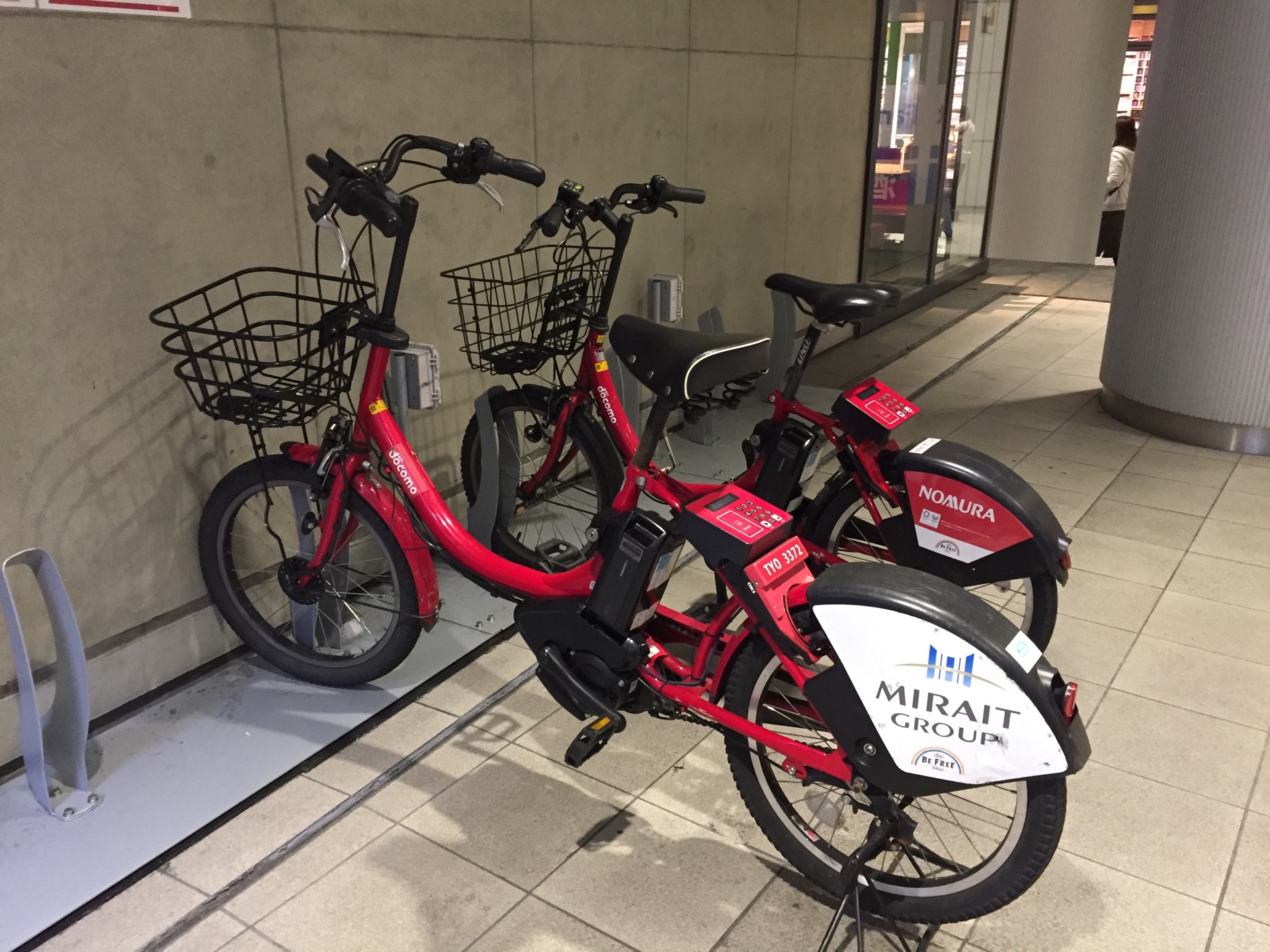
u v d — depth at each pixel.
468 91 3.01
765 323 5.06
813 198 5.27
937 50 6.40
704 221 4.36
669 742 2.33
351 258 2.10
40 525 2.15
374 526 2.30
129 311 2.23
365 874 1.92
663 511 3.49
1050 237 8.13
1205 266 4.02
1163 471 3.95
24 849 1.97
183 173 2.29
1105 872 1.92
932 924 1.78
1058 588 3.03
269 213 2.50
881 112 5.82
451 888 1.89
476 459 3.10
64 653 2.01
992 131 7.79
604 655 1.92
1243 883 1.89
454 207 3.04
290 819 2.06
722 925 1.81
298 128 2.54
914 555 2.30
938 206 6.99
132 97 2.15
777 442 2.44
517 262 3.34
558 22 3.31
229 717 2.38
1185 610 2.90
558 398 2.90
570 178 3.50
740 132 4.47
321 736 2.32
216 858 1.96
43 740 2.14
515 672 2.60
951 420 4.59
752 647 1.79
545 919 1.82
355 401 2.86
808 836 1.85
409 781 2.19
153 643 2.42
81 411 2.18
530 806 2.11
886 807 1.66
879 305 2.21
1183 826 2.04
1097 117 7.62
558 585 2.11
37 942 1.76
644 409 4.16
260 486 2.34
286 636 2.57
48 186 2.03
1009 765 1.49
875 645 1.53
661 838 2.02
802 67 4.86
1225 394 4.10
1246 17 3.70
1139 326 4.36
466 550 2.25
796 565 1.74
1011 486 2.17
